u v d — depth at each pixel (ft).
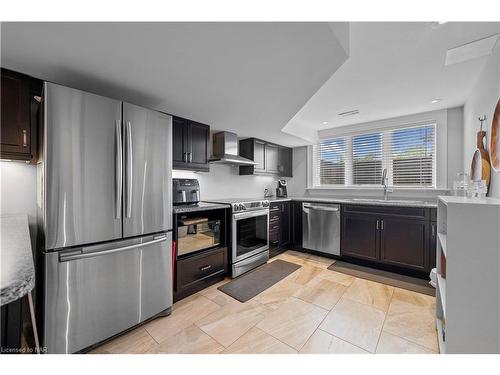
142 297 5.56
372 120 11.66
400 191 11.08
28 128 4.65
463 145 9.38
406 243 8.96
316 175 14.24
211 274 7.99
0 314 3.90
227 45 3.93
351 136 12.75
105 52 4.07
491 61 5.66
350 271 9.39
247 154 11.84
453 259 3.95
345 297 7.12
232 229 8.74
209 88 5.73
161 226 6.01
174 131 7.91
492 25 4.59
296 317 6.03
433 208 8.38
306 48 4.05
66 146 4.41
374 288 7.77
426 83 7.32
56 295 4.29
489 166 6.00
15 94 4.53
